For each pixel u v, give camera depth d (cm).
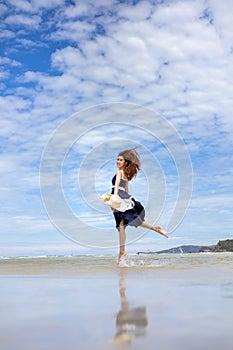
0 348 87
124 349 84
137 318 118
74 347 86
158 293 181
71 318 121
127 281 247
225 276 283
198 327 104
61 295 179
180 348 84
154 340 91
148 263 465
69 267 414
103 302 154
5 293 190
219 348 84
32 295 181
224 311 130
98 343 89
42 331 103
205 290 192
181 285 218
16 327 109
